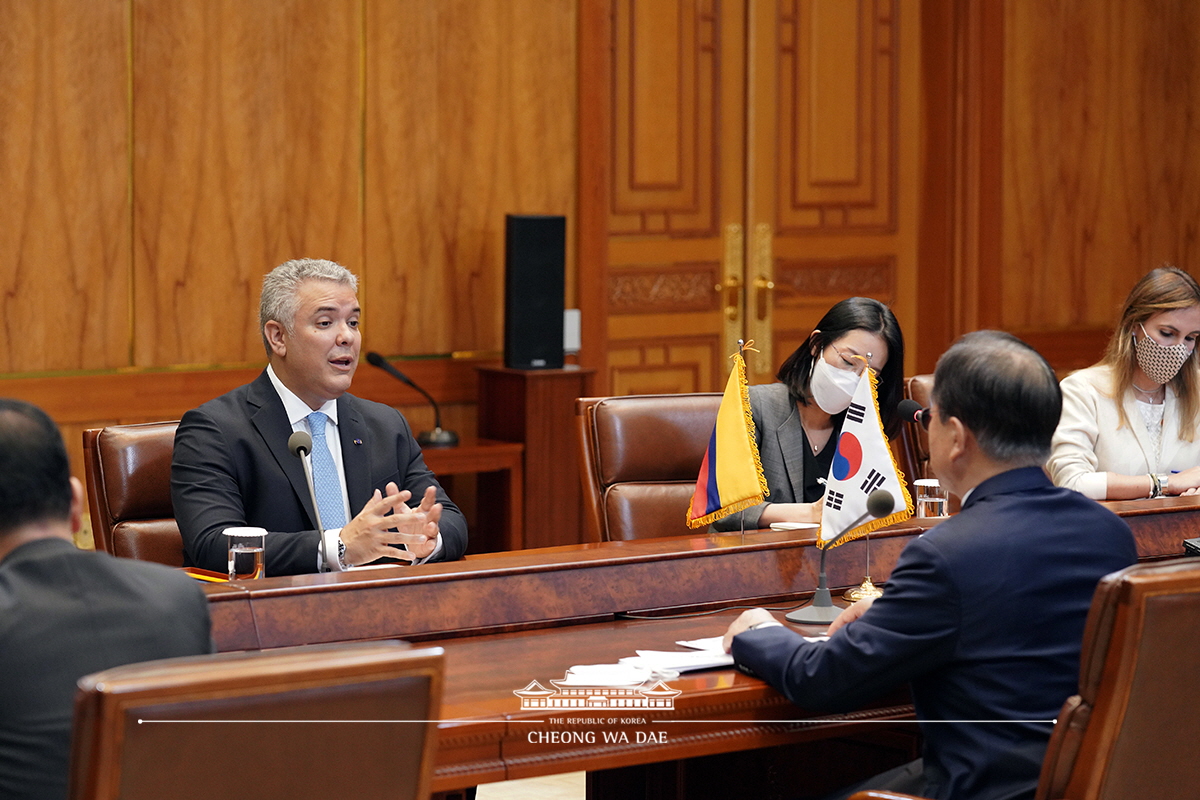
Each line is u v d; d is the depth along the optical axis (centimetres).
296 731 422
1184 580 507
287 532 841
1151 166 2122
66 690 448
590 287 1739
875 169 1984
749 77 1878
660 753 569
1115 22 2078
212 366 1520
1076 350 2100
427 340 1641
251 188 1527
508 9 1661
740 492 764
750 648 605
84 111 1434
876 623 569
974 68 1980
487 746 537
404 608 660
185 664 414
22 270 1414
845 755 723
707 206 1866
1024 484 581
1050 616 562
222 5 1496
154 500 883
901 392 905
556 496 1598
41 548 468
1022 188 2038
